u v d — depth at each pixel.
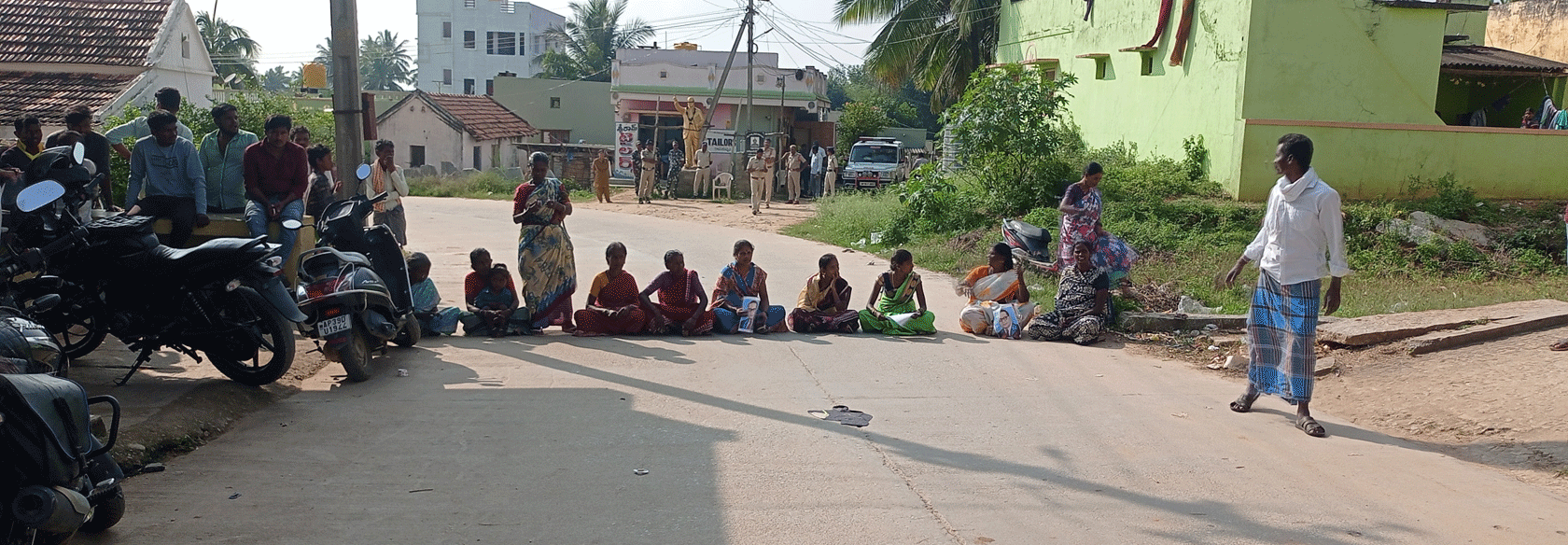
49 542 3.35
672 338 8.20
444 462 4.85
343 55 8.69
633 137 33.47
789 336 8.41
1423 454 5.30
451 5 64.56
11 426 3.23
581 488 4.52
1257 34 14.87
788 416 5.84
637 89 35.25
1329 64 15.21
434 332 8.09
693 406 6.01
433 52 65.12
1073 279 8.46
